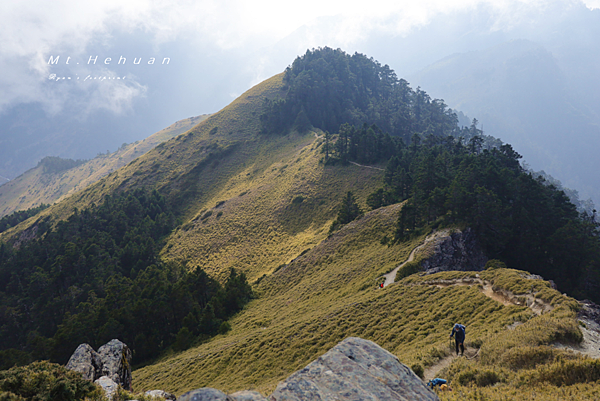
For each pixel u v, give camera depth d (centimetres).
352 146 14712
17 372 1227
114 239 15300
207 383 3838
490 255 6341
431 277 4072
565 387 1191
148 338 7206
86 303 9438
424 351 1988
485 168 8312
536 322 1853
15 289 13062
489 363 1589
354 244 8138
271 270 9769
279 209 13488
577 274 6562
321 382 654
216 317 7406
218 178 19362
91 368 1616
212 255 12519
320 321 4091
